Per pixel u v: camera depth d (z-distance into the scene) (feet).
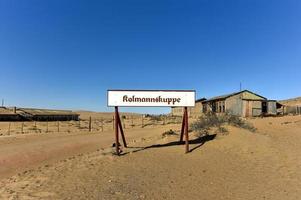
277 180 44.01
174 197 36.09
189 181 42.57
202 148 61.57
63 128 183.52
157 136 87.86
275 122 128.36
